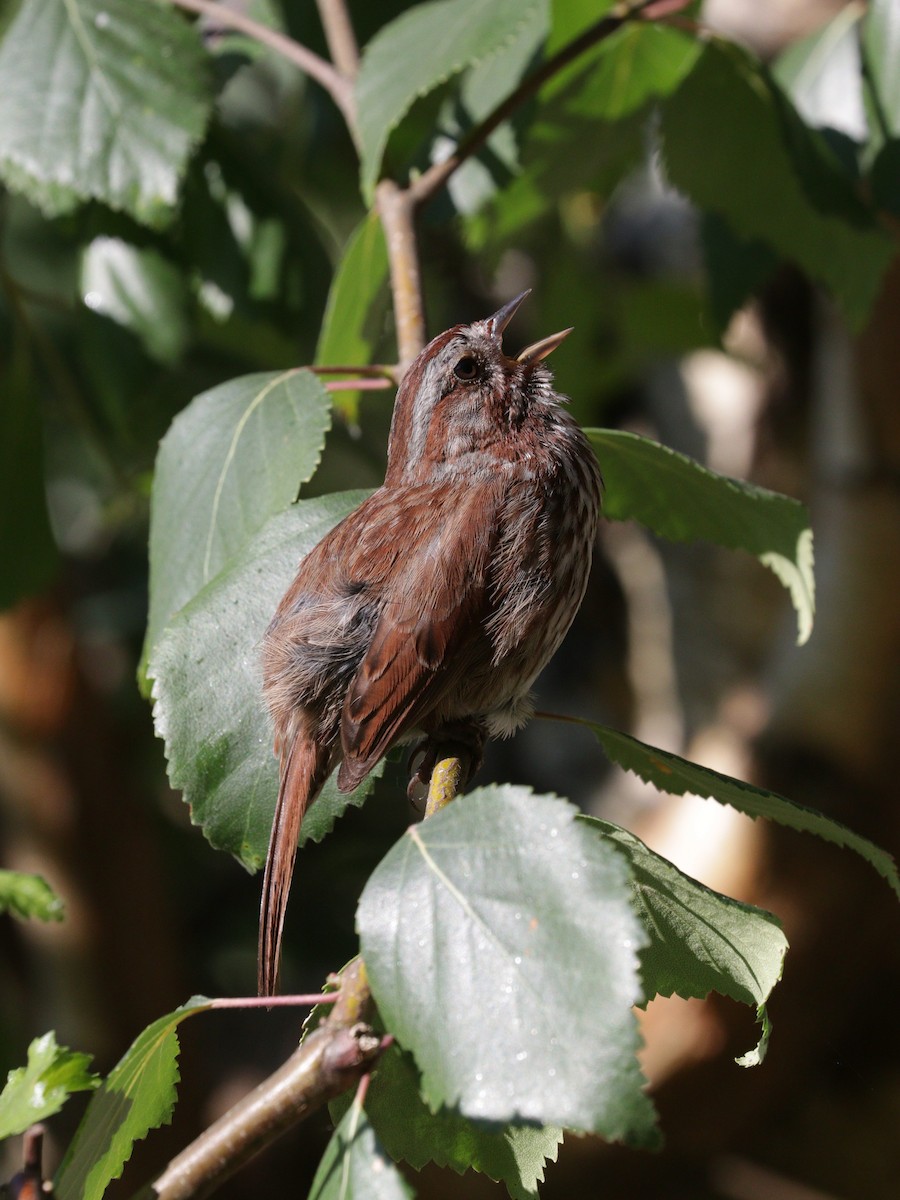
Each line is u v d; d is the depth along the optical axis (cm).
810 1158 1356
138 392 1039
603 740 661
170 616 693
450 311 1540
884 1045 1345
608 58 966
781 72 1053
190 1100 1484
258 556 681
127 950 1477
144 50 845
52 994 1459
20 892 653
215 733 648
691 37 959
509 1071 437
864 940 1283
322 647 655
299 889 1564
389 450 763
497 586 679
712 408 1528
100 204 991
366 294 867
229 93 1376
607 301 1417
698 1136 1327
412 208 805
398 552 673
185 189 1007
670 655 1595
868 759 1250
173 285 1023
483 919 459
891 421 1178
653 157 1470
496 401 736
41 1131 469
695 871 1285
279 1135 465
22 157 827
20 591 1030
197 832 1658
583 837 461
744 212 966
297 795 632
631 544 1620
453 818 481
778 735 1276
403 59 802
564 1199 1345
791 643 1295
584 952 445
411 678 658
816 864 1264
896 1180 1341
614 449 738
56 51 842
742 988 593
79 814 1450
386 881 475
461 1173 596
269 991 597
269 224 1036
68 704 1437
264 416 712
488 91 960
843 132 1009
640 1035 432
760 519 722
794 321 1413
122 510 1362
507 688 701
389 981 460
